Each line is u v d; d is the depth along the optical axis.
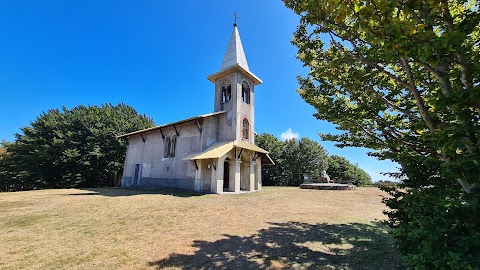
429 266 2.51
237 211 10.06
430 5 2.68
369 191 19.77
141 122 39.66
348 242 6.10
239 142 20.02
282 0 4.39
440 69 3.08
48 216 8.90
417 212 2.89
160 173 23.09
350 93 5.45
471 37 3.82
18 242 6.02
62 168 32.53
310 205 12.17
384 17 2.94
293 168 39.34
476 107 2.49
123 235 6.62
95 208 10.38
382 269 4.47
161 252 5.35
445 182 3.31
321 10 3.86
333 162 46.88
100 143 34.72
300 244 5.93
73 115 36.16
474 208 2.33
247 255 5.21
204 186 18.66
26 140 33.78
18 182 33.03
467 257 2.33
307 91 6.40
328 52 5.41
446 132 2.57
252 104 23.45
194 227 7.47
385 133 5.09
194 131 21.02
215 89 23.48
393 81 5.00
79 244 5.87
